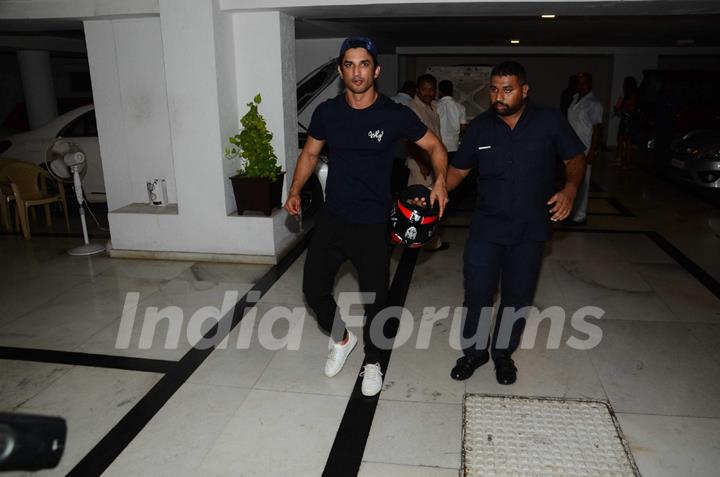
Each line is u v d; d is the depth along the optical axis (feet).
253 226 17.38
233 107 17.61
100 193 25.03
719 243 19.40
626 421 9.34
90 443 9.10
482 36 35.19
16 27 20.02
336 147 9.00
